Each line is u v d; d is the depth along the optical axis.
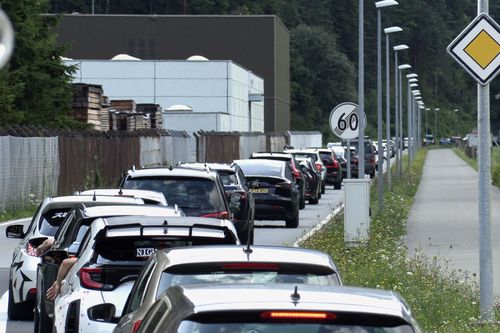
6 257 62.12
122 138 128.88
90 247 28.48
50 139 106.88
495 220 92.38
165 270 22.14
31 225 41.34
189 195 51.12
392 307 15.66
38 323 35.22
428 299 39.22
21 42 134.62
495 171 156.00
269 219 87.25
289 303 15.48
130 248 28.34
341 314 15.23
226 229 28.67
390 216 87.75
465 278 47.75
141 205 35.59
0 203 93.81
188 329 15.18
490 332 33.94
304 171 121.81
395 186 142.75
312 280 22.17
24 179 100.00
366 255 55.09
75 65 143.38
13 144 97.12
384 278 45.88
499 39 36.12
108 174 124.00
